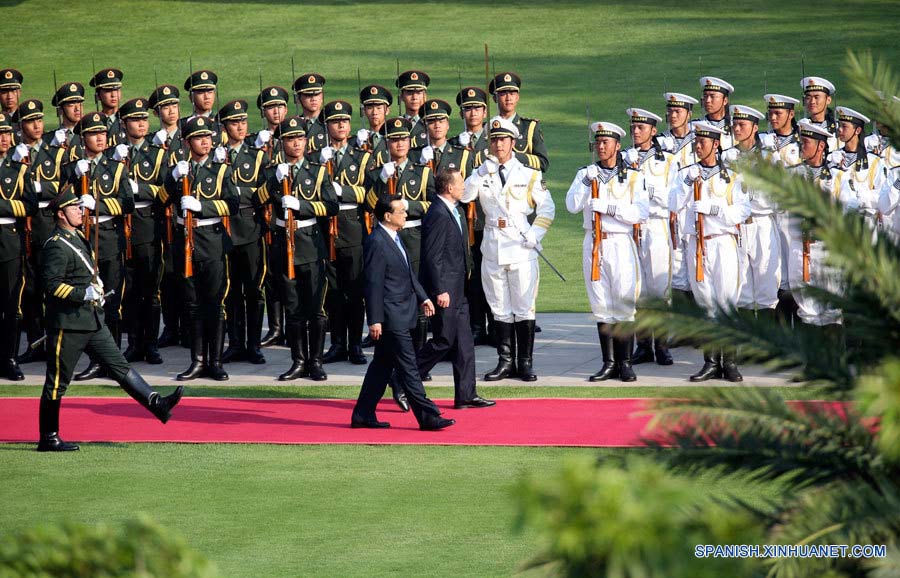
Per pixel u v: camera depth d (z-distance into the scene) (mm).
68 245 34938
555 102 108562
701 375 42156
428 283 38656
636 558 11086
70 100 55219
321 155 46781
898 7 136625
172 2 151000
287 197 44156
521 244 43062
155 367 47969
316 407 40500
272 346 52094
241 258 47531
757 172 16406
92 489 31469
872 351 15945
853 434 16469
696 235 43000
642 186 43031
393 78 117562
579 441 34688
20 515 29250
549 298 59375
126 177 47344
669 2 145500
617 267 42719
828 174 42906
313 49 129750
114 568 13312
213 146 48562
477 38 132500
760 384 40938
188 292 45219
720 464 16844
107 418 39312
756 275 43781
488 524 28000
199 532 27828
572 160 90875
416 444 35219
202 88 54094
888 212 43000
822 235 15719
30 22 142250
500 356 43969
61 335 34719
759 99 104062
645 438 17281
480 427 36906
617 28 133750
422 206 46156
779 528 14969
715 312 17594
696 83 111250
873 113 17266
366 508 29391
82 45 133000
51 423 35219
